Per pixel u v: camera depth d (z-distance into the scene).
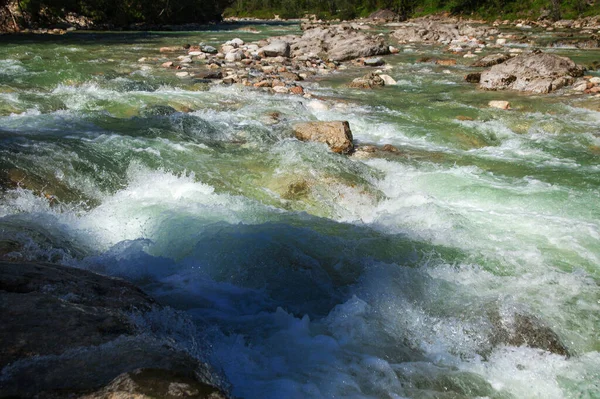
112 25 38.78
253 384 3.41
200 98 12.06
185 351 3.20
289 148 8.38
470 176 8.15
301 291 4.80
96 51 20.67
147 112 10.34
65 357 2.80
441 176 8.11
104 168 7.25
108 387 2.46
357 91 14.55
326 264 5.24
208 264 5.15
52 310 3.30
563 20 42.97
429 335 4.24
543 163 8.85
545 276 5.16
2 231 5.07
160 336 3.48
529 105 12.66
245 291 4.78
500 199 7.27
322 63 19.59
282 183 7.38
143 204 6.39
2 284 3.60
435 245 5.82
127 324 3.38
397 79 16.75
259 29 40.84
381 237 5.97
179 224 5.80
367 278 5.01
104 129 9.08
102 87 12.87
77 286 3.86
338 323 4.28
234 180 7.43
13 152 7.09
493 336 4.16
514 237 6.11
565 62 15.98
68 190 6.66
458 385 3.66
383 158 8.99
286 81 15.27
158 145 8.30
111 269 4.92
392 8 61.97
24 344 2.88
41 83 12.83
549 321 4.39
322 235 5.82
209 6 53.38
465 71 18.47
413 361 3.90
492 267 5.38
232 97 12.47
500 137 10.62
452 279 5.09
